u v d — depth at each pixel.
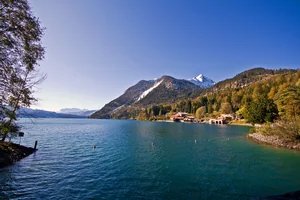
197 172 21.58
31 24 12.73
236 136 56.56
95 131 79.38
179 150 35.66
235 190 16.34
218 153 32.22
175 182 18.39
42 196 15.18
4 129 15.10
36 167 23.44
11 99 13.34
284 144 36.41
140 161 27.00
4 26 11.40
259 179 19.00
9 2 11.27
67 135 61.88
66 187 17.11
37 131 72.81
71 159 28.03
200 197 14.98
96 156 30.31
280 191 16.12
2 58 11.65
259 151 32.72
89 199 14.66
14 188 16.72
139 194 15.60
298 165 23.80
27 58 13.36
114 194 15.61
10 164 24.06
